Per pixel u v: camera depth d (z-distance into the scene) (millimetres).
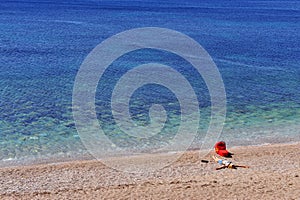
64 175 18594
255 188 17047
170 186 17188
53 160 21094
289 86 42094
